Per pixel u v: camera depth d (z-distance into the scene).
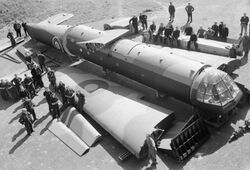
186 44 24.53
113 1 40.41
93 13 37.72
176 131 16.34
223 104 15.81
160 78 17.72
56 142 17.48
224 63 19.89
